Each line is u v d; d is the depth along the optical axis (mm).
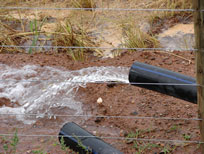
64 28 6766
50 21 7371
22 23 7270
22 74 5289
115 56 5992
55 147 3795
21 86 4977
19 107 4660
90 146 3355
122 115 4348
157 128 4059
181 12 7191
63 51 6316
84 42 6496
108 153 3262
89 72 5340
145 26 6977
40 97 4789
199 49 3100
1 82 5090
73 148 3465
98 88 4898
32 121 4355
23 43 6590
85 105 4602
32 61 5711
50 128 4227
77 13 7602
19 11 7746
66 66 5559
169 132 3988
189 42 6324
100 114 4410
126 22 7078
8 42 6500
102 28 7051
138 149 3748
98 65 5578
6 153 3717
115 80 5059
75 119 4375
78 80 5102
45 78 5199
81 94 4809
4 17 7477
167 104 4488
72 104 4629
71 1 7852
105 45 6496
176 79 3758
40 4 8047
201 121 3357
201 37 3047
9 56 5883
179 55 5797
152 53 5910
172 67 5379
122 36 6719
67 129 3525
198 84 3234
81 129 3527
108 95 4750
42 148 3789
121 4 7859
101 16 7453
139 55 5855
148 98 4625
